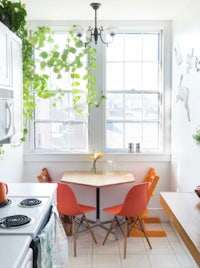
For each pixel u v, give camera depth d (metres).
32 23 4.27
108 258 3.46
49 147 4.53
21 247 1.72
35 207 2.36
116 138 4.53
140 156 4.39
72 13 3.98
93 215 4.45
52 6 3.69
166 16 4.13
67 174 4.21
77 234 3.97
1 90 2.18
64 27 4.31
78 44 4.13
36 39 4.02
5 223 2.03
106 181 3.84
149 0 3.49
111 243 3.81
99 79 4.38
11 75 2.48
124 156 4.39
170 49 4.36
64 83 4.44
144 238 3.95
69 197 3.51
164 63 4.37
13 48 2.55
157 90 4.50
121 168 4.43
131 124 4.53
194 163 3.30
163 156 4.40
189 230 1.99
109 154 4.37
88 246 3.73
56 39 4.39
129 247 3.71
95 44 4.21
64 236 2.66
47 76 4.01
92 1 3.52
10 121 2.31
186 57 3.61
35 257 1.87
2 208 2.35
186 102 3.60
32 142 4.48
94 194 4.42
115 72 4.48
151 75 4.49
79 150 4.51
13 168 3.90
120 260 3.41
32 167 4.42
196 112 3.23
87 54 4.33
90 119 4.40
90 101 4.29
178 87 3.99
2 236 1.86
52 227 2.26
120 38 4.43
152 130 4.53
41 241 1.93
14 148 3.94
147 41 4.45
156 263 3.35
